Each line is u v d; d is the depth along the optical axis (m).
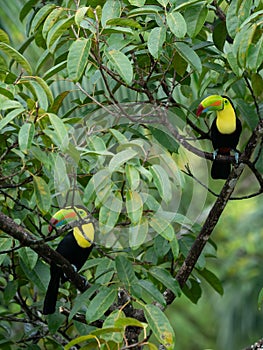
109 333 5.27
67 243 6.68
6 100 5.57
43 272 6.90
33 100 6.00
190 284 7.59
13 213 6.88
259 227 15.01
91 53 6.41
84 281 6.39
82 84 8.03
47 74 6.46
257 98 7.92
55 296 6.74
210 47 7.71
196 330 17.30
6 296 7.20
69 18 5.91
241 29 6.27
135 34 6.77
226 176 7.78
